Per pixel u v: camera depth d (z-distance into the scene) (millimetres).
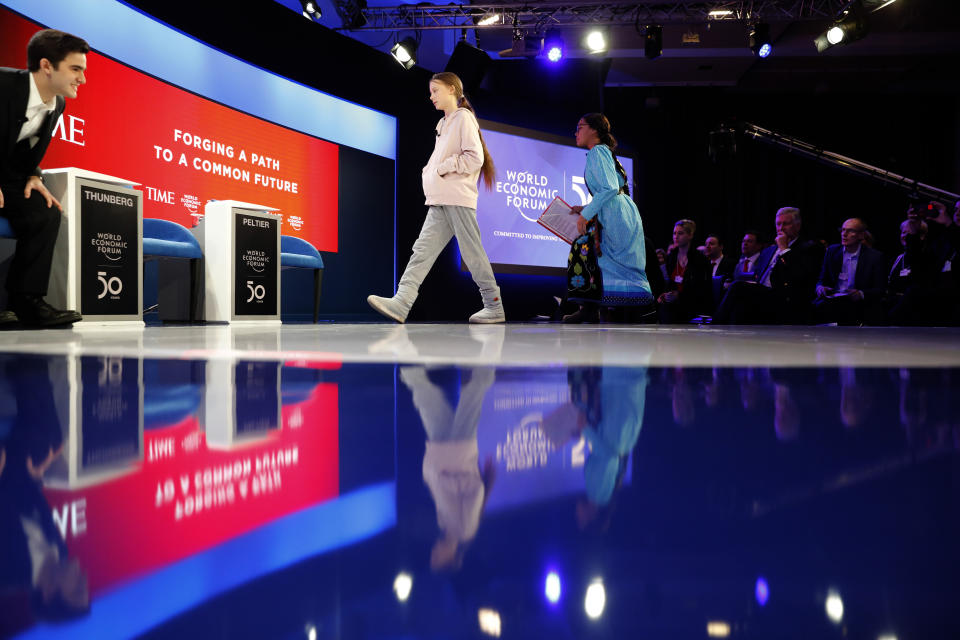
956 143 11500
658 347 1699
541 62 9805
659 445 444
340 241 8023
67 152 5238
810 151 11305
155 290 5988
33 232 2814
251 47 6895
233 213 4270
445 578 196
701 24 8414
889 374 1024
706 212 11531
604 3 7957
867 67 10477
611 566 208
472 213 4000
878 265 6012
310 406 650
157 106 6008
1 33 4812
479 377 951
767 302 5953
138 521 258
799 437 477
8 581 193
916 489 315
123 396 726
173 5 6086
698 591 187
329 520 262
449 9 7988
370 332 2619
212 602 176
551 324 4242
